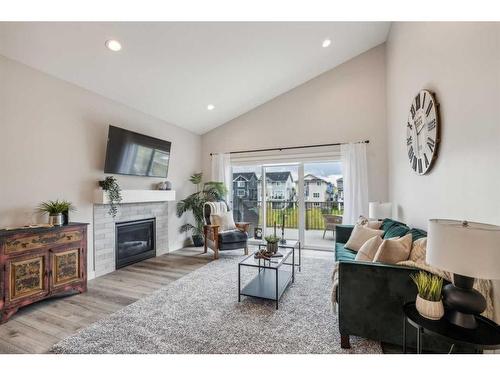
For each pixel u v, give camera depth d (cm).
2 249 216
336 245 337
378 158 432
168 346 183
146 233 425
